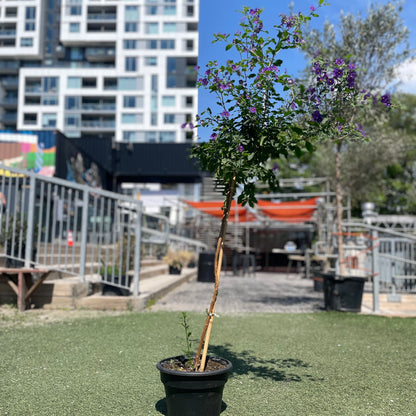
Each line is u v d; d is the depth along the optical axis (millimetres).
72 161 16656
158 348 4262
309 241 22219
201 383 2371
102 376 3355
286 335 5129
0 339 4555
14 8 63844
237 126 2896
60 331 4988
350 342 4820
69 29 62000
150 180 23047
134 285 6965
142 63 57938
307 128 2918
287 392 3098
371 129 9195
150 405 2756
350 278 7070
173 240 16000
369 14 8164
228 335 5039
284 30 2811
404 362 3994
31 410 2652
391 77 8141
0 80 63969
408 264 9172
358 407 2822
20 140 15172
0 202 6660
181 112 56906
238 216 17812
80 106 58750
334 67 3031
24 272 6273
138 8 58531
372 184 19438
